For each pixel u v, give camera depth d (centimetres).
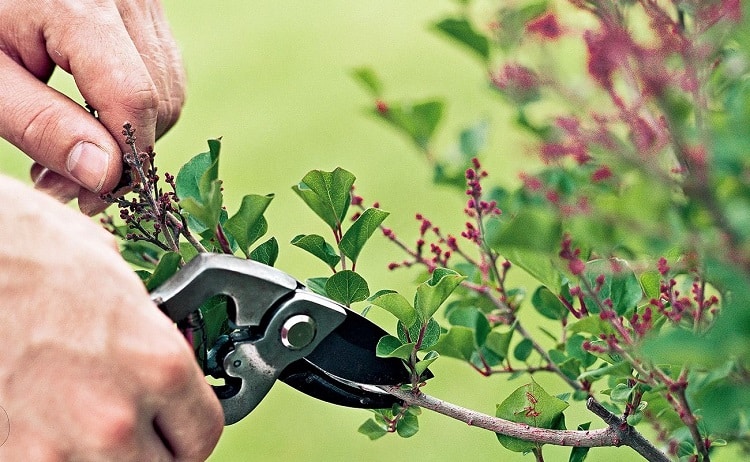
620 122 136
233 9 1016
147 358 131
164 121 222
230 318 161
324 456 506
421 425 491
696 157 122
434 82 816
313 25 959
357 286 172
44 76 204
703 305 150
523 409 173
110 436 130
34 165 214
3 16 195
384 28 936
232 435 520
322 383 176
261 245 179
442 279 158
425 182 685
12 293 130
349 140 765
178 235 175
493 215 209
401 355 164
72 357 130
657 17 136
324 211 183
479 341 215
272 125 800
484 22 216
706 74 137
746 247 118
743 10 126
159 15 230
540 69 147
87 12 193
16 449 130
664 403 172
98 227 143
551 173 205
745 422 175
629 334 161
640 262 152
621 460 357
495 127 629
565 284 185
